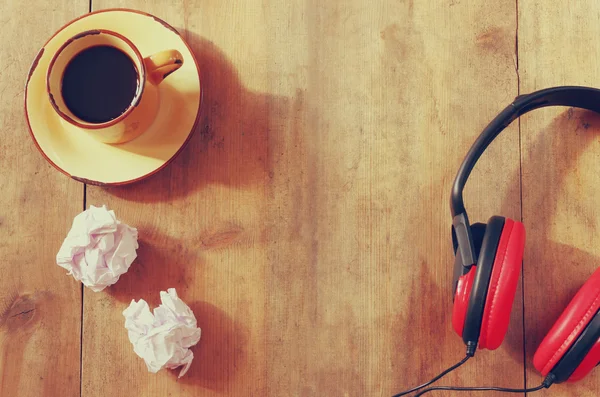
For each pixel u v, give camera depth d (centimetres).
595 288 68
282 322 75
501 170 75
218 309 75
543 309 75
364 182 75
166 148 72
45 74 72
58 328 75
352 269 75
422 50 75
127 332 75
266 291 75
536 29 76
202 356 75
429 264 75
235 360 75
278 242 75
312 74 76
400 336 75
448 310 75
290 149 76
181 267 75
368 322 75
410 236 75
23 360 75
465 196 75
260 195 75
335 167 75
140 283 75
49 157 72
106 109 70
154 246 75
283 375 75
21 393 75
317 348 75
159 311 73
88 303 75
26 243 75
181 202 75
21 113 76
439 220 75
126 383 74
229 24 76
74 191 75
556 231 75
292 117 76
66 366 75
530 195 75
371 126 76
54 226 75
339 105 76
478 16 76
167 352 72
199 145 75
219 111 76
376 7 76
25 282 75
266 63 76
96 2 76
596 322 67
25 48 76
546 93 70
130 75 70
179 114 73
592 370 74
